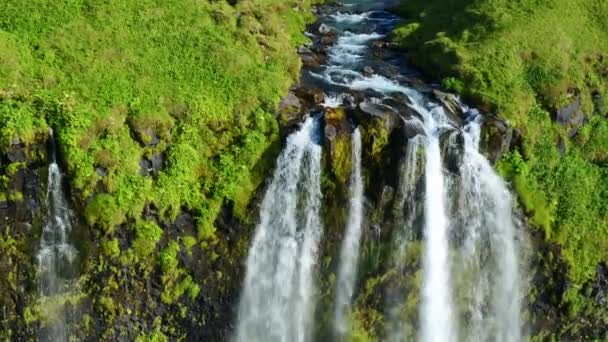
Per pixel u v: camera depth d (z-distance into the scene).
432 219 23.28
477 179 23.86
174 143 22.58
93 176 21.06
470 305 24.81
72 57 23.34
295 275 23.12
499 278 24.84
